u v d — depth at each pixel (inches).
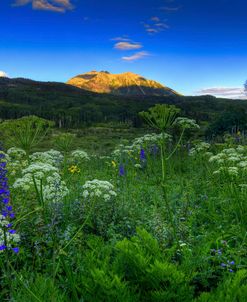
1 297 196.4
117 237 277.4
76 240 249.1
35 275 222.2
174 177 487.5
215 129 1533.0
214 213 336.8
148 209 345.4
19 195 282.2
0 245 164.7
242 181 375.2
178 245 234.2
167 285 189.5
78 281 207.0
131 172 494.9
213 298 176.9
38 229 257.0
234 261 236.7
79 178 453.7
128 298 177.3
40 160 344.8
